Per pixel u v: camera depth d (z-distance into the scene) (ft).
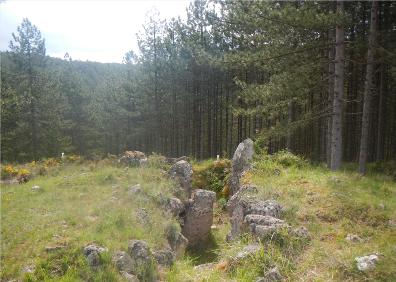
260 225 20.79
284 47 48.19
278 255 18.26
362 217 23.47
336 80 44.55
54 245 20.74
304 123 48.19
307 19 41.83
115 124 137.69
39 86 116.67
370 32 45.83
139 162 47.09
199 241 35.04
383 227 21.97
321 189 28.48
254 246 19.33
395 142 78.74
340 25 42.39
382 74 64.44
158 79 107.45
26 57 115.75
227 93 95.86
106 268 18.34
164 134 118.11
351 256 17.71
